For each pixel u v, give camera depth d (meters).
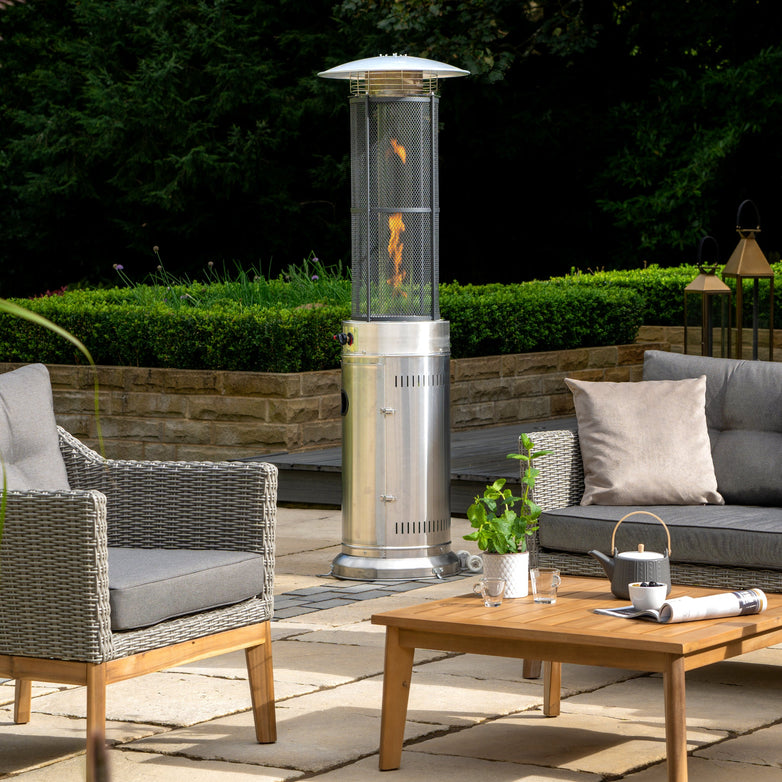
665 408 5.72
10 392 4.67
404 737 4.28
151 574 3.96
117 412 10.84
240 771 3.96
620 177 20.53
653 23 20.62
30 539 3.81
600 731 4.32
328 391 10.34
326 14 22.19
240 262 23.17
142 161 21.86
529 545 5.38
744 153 20.16
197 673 5.11
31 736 4.32
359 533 6.79
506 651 3.91
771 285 9.91
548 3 19.67
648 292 14.34
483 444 10.23
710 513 5.29
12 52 24.69
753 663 5.25
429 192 6.72
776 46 19.94
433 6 18.53
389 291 6.71
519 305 12.17
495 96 20.48
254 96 21.62
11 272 24.59
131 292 12.59
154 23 22.09
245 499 4.36
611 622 3.90
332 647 5.44
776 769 3.94
